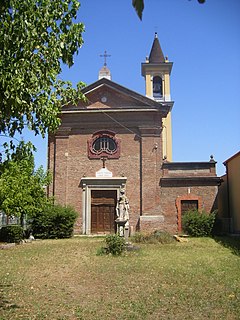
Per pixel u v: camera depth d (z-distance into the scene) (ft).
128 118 92.84
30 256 53.67
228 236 81.30
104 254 53.83
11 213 68.90
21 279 37.06
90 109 92.63
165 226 87.66
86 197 90.02
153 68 159.63
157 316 24.70
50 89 25.72
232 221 90.79
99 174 90.94
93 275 38.81
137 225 88.53
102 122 92.89
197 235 82.12
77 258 50.98
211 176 89.15
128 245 57.67
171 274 38.75
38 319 24.11
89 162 91.61
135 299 29.09
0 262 48.29
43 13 24.25
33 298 29.60
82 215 89.66
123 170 91.04
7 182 63.52
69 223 83.61
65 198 90.17
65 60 25.46
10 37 22.35
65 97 28.73
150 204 88.53
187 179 89.10
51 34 25.02
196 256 52.24
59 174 91.25
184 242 70.95
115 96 93.56
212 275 38.06
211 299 28.81
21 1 22.81
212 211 87.92
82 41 25.53
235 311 25.67
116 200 90.27
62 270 42.04
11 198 64.90
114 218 89.81
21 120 24.73
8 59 22.61
